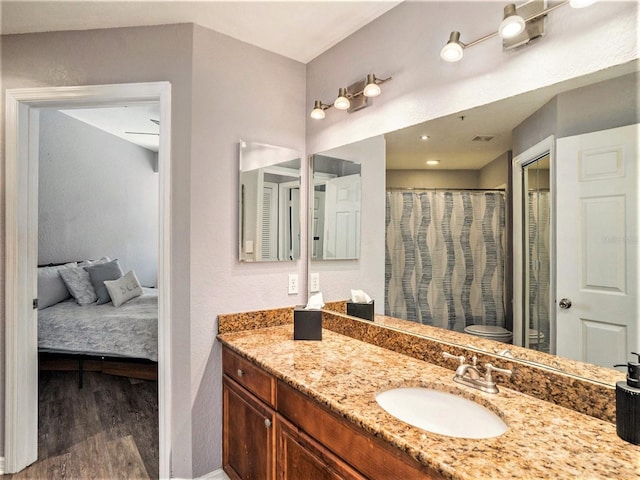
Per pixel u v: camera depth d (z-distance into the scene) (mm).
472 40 1384
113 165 4691
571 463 807
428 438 912
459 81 1431
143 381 3277
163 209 1826
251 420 1599
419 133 1580
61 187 3967
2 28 1836
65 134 4004
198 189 1836
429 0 1538
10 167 1879
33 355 2008
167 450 1812
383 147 1738
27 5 1656
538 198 1202
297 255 2191
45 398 2920
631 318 1004
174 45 1827
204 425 1858
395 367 1423
